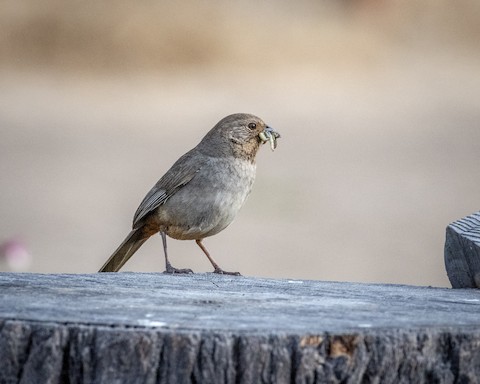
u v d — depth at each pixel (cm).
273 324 462
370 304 525
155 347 446
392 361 455
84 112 2550
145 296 533
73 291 543
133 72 2955
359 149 2275
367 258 1500
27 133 2314
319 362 451
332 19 3462
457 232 636
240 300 530
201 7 3266
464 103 2788
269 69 3045
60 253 1443
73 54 2989
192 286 580
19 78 2841
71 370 453
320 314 490
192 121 2494
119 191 1839
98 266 1389
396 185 1961
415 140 2372
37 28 3006
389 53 3278
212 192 838
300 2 3462
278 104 2711
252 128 852
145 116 2534
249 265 1445
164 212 841
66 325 453
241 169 852
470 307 523
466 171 2083
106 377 447
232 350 446
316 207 1794
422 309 513
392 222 1714
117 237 1546
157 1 3209
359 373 453
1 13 3028
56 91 2747
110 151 2161
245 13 3331
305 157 2184
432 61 3241
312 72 3042
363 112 2670
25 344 454
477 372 465
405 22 3500
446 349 464
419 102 2792
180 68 3003
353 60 3178
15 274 604
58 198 1773
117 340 446
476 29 3475
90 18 3053
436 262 1484
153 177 1950
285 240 1581
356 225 1691
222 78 2939
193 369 445
